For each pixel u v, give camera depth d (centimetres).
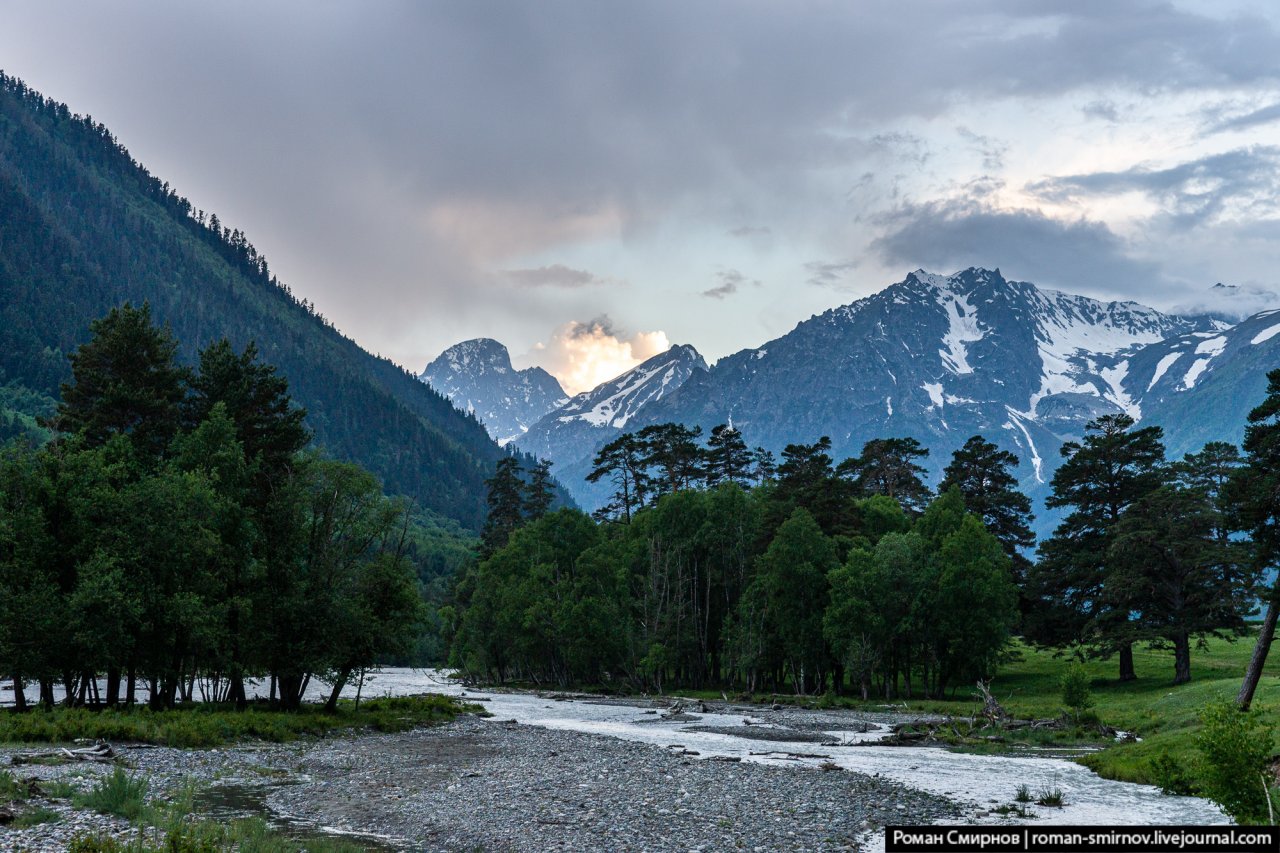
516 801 3139
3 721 4031
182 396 6334
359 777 3666
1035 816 2936
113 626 4691
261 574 5478
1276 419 5059
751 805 3108
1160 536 7625
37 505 4981
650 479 13025
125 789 2755
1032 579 9044
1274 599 4922
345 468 5834
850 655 8075
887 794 3347
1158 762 3631
